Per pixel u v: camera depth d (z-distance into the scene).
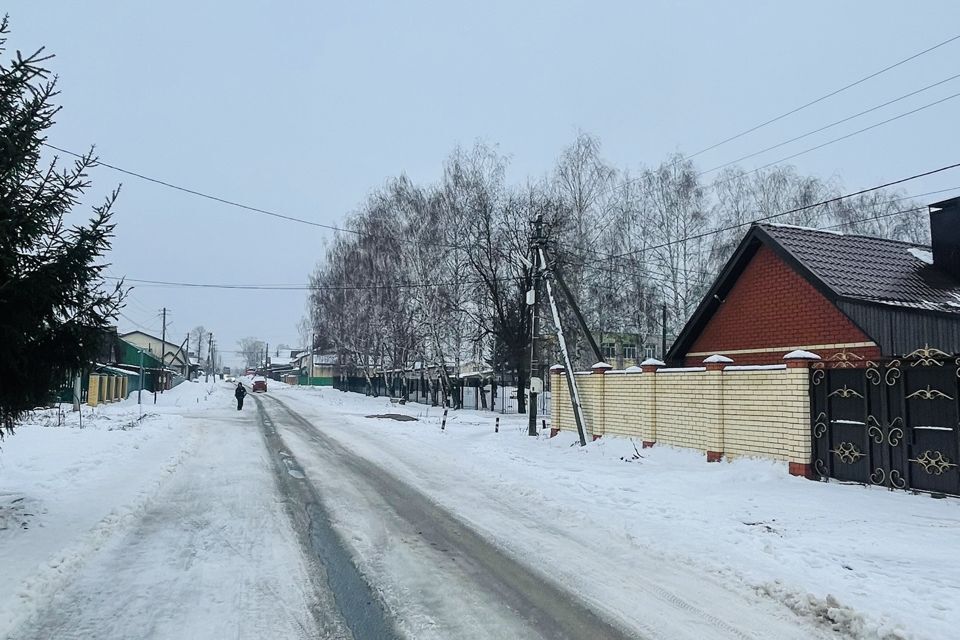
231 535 7.25
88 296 7.20
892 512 8.17
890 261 14.23
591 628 4.79
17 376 6.90
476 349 38.88
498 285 33.16
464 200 33.50
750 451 11.48
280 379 147.00
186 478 11.09
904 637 4.57
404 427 22.75
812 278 12.62
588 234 32.50
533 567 6.25
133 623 4.72
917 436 9.02
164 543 6.88
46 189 7.00
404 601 5.27
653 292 34.62
